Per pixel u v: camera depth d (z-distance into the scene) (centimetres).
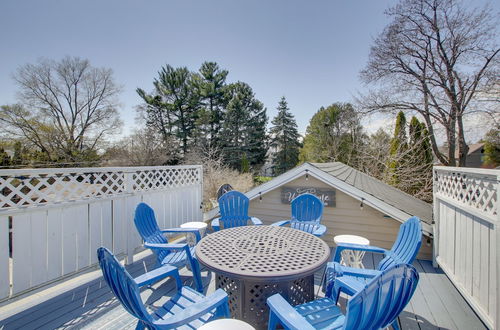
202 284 295
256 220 390
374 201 405
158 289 297
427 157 1010
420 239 215
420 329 224
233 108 2342
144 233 300
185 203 521
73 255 321
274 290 206
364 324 129
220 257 216
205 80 2336
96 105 1780
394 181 1017
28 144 1563
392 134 1227
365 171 1198
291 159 2655
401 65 1255
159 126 2202
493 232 204
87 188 337
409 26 1199
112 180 369
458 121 1194
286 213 484
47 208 293
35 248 285
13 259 268
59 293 293
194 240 388
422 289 296
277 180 478
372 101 1348
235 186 1364
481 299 223
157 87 2191
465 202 259
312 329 141
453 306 261
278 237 269
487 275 213
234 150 2297
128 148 1809
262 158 2583
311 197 384
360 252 309
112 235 369
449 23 1129
